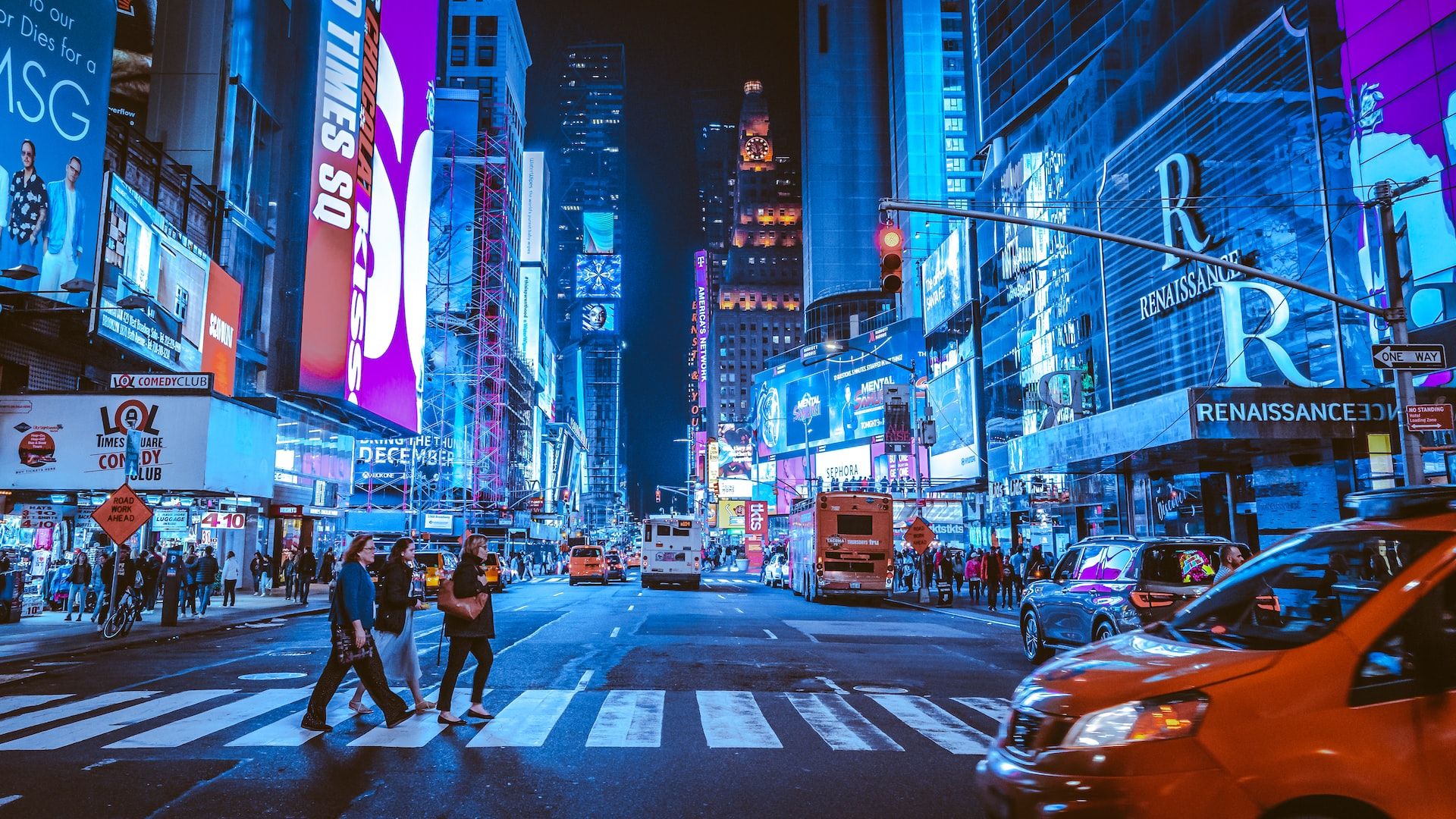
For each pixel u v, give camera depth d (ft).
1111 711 12.38
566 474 428.15
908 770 22.95
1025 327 160.15
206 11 115.34
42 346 83.97
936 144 354.54
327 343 131.95
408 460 206.08
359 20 144.77
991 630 66.69
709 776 22.21
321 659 45.75
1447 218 70.08
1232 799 11.44
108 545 76.13
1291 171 89.40
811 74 441.27
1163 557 37.88
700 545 144.66
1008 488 154.51
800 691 35.99
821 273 420.77
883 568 101.45
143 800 19.63
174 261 93.20
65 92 76.28
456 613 28.91
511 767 22.84
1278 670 12.09
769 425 359.66
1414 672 11.66
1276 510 85.81
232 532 113.29
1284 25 90.68
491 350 245.45
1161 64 114.11
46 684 37.04
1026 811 12.41
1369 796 11.22
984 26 189.47
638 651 49.32
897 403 139.54
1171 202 109.60
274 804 19.43
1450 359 68.85
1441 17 71.41
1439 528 13.35
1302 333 86.38
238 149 117.91
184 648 51.80
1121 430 80.43
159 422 76.07
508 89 303.68
